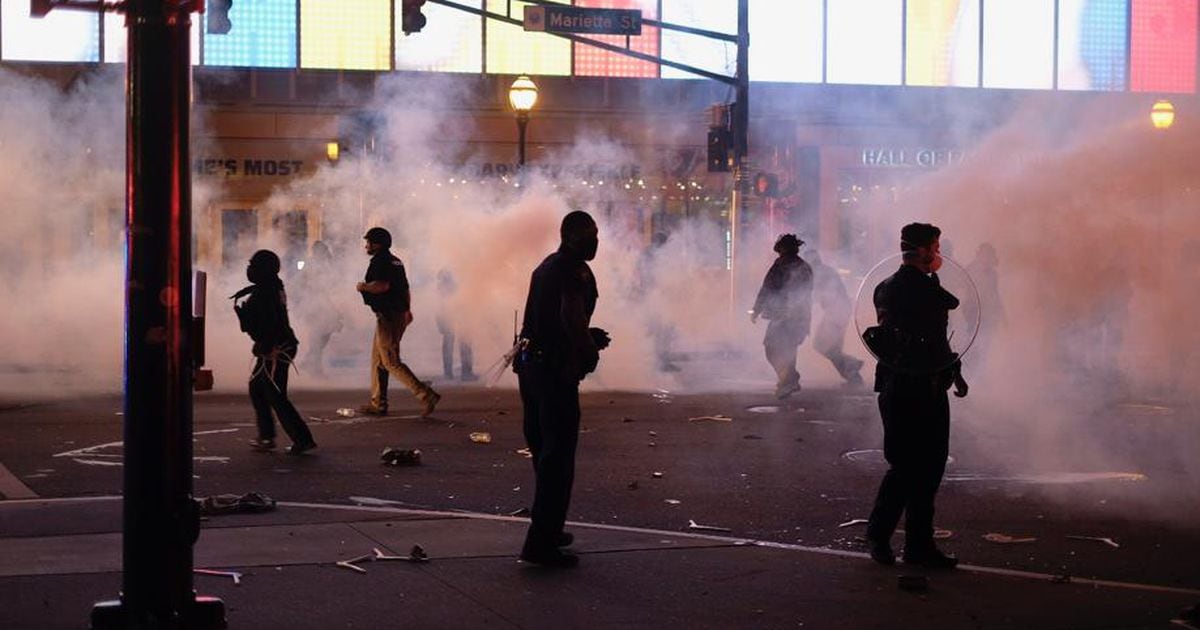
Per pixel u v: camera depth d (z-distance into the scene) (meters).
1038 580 7.99
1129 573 8.41
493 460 12.38
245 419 14.93
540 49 36.09
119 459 12.16
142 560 6.33
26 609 6.92
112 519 9.15
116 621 6.34
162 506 6.33
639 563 8.21
